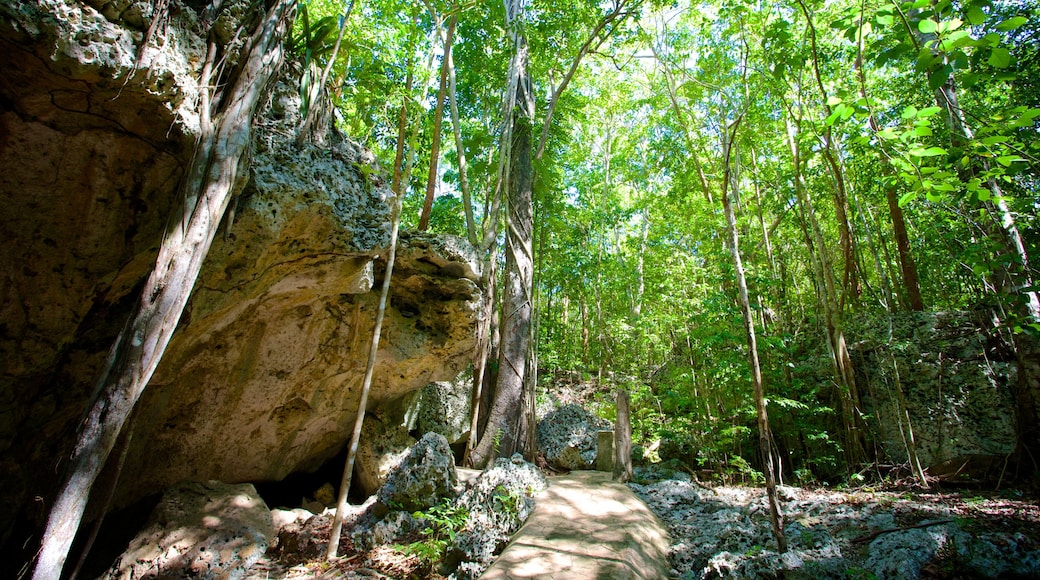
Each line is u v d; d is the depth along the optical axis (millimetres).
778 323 10336
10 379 3881
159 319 2689
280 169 4523
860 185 9266
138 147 3451
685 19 9672
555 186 11609
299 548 5422
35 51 2674
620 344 16250
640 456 9117
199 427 5934
